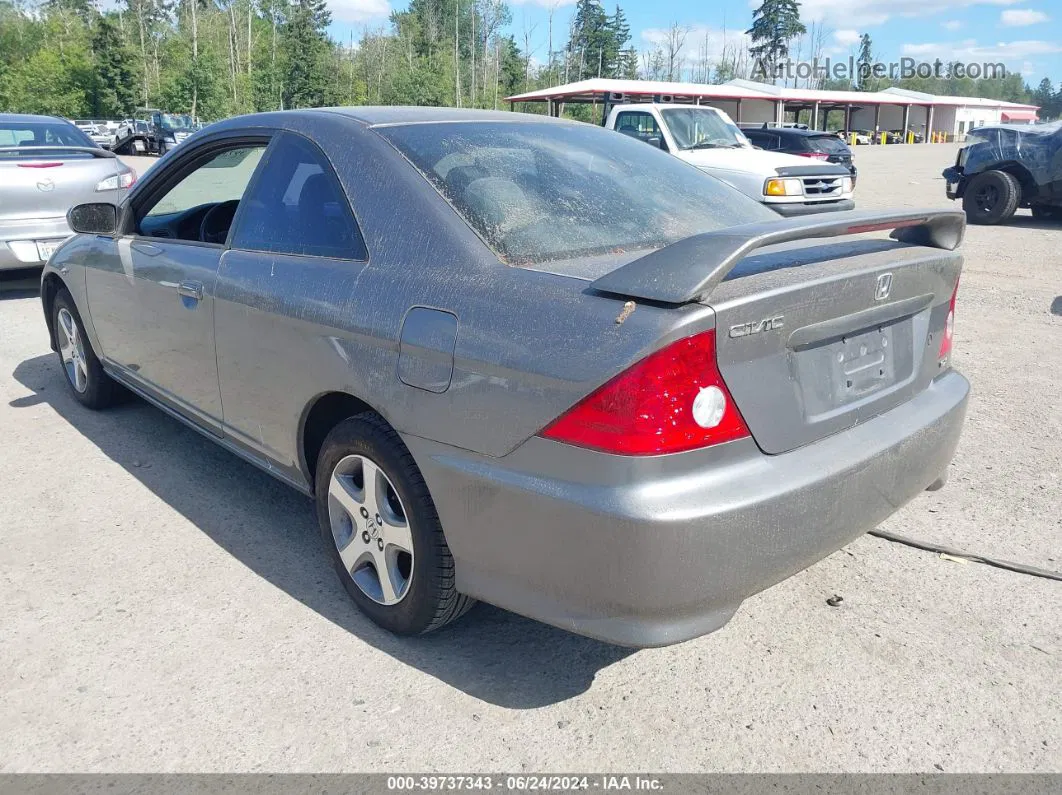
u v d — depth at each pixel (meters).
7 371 5.78
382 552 2.73
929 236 2.81
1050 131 12.74
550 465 2.15
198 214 3.79
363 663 2.68
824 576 3.18
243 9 93.06
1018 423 4.70
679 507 2.03
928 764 2.27
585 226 2.65
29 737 2.35
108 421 4.82
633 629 2.13
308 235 2.96
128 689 2.55
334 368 2.71
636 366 2.00
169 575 3.19
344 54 86.88
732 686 2.58
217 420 3.54
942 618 2.91
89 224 4.18
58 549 3.38
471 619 2.94
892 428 2.53
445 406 2.35
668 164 3.38
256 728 2.39
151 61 78.44
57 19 84.69
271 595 3.06
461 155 2.84
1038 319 7.11
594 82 31.27
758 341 2.12
